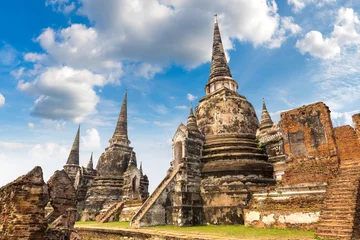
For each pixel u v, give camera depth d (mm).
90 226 25172
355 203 14055
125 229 20578
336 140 19688
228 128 29750
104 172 45188
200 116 32250
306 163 19359
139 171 44062
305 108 20422
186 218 23469
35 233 11391
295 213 17547
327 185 16984
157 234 16734
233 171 25422
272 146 27484
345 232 12953
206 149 28844
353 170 17078
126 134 50969
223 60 37969
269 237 14258
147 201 25281
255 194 21422
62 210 17625
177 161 29438
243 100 32156
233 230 18031
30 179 11945
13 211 11305
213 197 24641
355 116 19172
